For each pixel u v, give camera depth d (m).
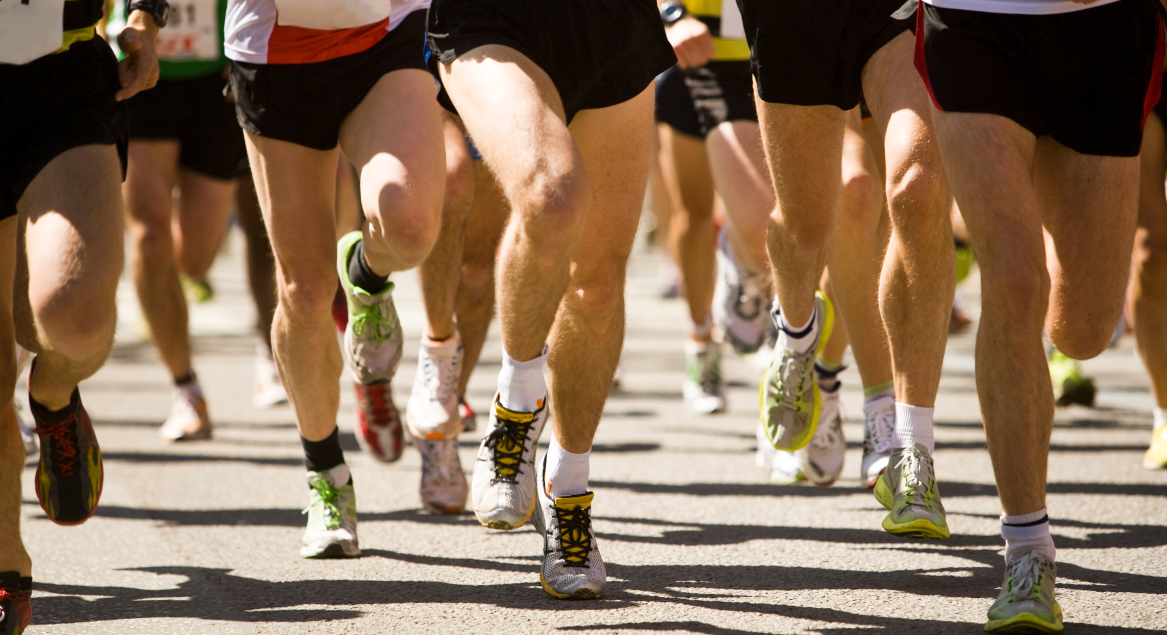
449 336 15.10
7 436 10.38
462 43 10.70
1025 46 10.23
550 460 11.86
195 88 20.47
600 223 11.21
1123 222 10.86
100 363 9.96
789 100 12.33
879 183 14.84
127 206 20.25
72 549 13.87
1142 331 17.28
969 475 17.27
